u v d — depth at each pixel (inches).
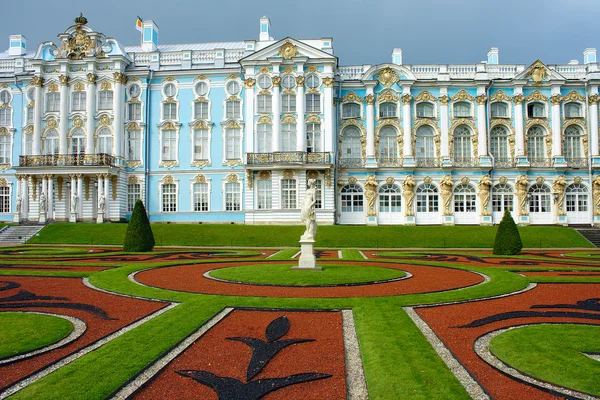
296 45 1973.4
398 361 347.6
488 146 2060.8
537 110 2107.5
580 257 1141.1
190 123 2060.8
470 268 872.9
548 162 2068.2
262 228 1732.3
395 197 2055.9
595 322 466.6
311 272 776.3
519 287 651.5
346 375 331.6
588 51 2217.0
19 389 303.4
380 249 1451.8
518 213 2031.3
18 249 1307.8
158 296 584.1
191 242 1595.7
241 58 1991.9
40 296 591.2
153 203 2068.2
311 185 834.8
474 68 2133.4
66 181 2037.4
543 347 381.7
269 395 298.7
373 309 509.4
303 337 417.4
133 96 2073.1
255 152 1967.3
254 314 494.3
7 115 2135.8
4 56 2394.2
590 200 2046.0
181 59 2123.5
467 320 475.2
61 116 2027.6
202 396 295.9
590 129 2066.9
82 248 1378.0
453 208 2036.2
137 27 2358.5
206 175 2050.9
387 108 2097.7
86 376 318.3
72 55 2062.0
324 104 1980.8
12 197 2123.5
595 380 315.6
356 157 2085.4
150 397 294.4
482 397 294.5
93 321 469.7
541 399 290.8
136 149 2073.1
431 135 2091.5
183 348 383.6
